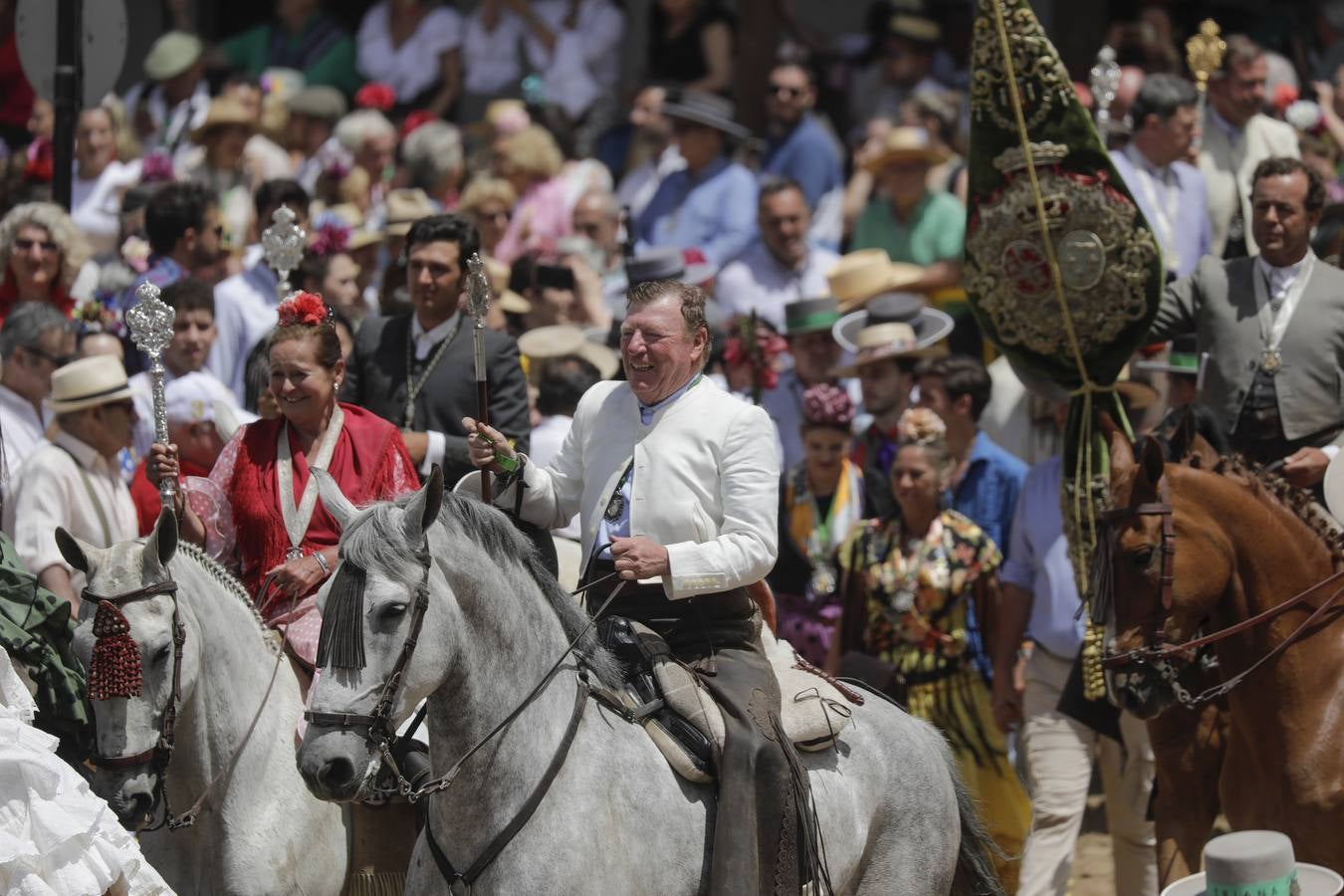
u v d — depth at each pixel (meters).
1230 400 18.56
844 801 13.54
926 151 28.23
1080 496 18.19
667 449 13.26
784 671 13.85
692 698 12.82
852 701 13.95
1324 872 12.41
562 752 12.27
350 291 24.86
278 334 15.05
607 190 31.89
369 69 38.00
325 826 14.34
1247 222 25.72
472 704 12.08
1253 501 15.56
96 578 13.28
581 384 21.83
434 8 37.88
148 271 23.97
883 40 35.38
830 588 21.00
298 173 33.56
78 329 21.75
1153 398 20.83
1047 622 19.53
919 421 19.84
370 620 11.41
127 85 41.97
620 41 37.12
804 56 32.66
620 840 12.21
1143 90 24.88
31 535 17.88
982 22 18.17
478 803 12.10
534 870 11.96
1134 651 15.21
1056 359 18.52
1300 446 18.30
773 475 13.25
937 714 19.62
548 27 36.97
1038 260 18.36
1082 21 34.12
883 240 28.70
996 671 20.06
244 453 15.23
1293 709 15.23
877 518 20.52
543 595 12.61
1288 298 18.44
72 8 22.50
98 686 12.90
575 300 26.52
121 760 13.02
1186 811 17.73
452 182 31.52
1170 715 17.62
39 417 20.11
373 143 31.75
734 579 12.94
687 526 13.16
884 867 13.93
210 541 15.24
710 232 29.72
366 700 11.33
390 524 11.62
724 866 12.20
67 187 22.81
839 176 32.50
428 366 18.19
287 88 36.75
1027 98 18.16
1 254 22.69
